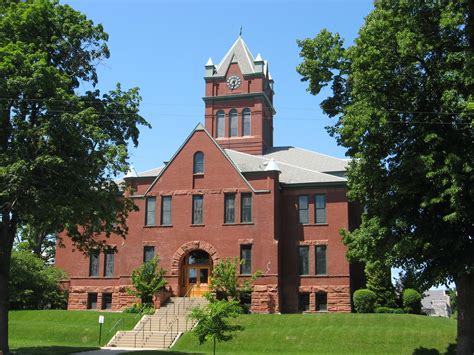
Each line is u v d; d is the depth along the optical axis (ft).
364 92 85.71
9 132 87.51
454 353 104.63
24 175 81.30
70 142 87.35
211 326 92.89
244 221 155.33
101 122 97.86
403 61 84.69
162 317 139.03
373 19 87.86
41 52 91.76
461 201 76.13
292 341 116.78
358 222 165.37
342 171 175.83
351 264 156.66
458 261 82.69
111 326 133.90
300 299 154.51
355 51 86.74
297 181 161.27
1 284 90.33
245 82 206.90
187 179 160.97
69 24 96.89
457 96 77.92
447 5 81.10
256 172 159.22
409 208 84.89
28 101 88.79
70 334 128.67
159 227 159.43
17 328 133.28
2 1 96.48
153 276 149.07
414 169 80.18
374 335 115.65
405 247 80.84
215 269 146.61
